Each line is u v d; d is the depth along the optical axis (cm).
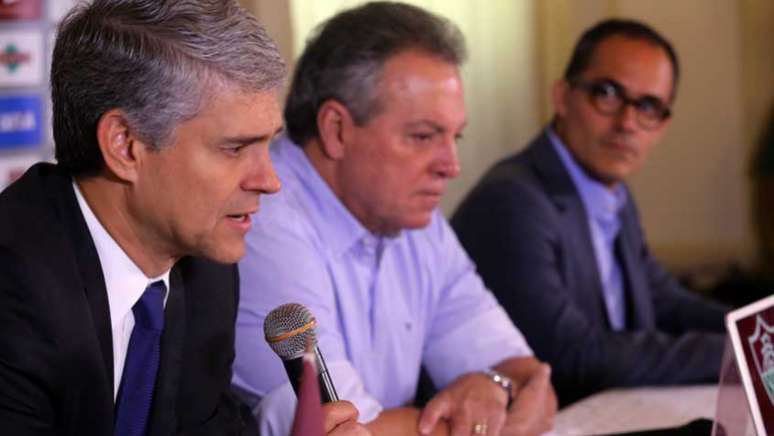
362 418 179
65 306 125
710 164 522
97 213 131
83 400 128
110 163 125
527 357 218
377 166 190
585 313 267
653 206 521
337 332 192
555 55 491
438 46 189
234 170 126
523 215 257
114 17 122
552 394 200
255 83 123
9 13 297
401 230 201
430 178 192
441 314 224
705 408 214
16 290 122
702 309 300
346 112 190
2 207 128
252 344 184
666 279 306
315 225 197
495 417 186
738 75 517
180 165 124
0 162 302
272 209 193
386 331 207
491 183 266
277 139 207
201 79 121
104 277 133
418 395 228
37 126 302
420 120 187
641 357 236
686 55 514
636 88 269
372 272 205
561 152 275
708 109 519
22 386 122
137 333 140
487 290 235
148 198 127
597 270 270
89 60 122
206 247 130
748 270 520
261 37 125
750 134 519
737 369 160
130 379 140
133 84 121
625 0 504
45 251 126
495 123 491
